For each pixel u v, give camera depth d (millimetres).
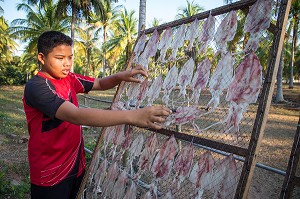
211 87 1342
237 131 1174
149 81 1869
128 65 2172
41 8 17984
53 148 1635
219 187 1208
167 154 1527
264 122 1041
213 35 1445
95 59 44906
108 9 25172
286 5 1073
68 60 1576
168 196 1477
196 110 1396
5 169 4426
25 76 37281
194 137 1376
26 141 6863
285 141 7410
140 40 2182
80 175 1921
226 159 1217
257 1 1240
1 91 26594
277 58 1055
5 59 36219
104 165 2090
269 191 4070
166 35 1846
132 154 1808
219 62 1345
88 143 6184
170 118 1524
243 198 1038
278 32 1076
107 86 2035
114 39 24500
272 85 1045
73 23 16344
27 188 3752
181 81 1571
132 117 1219
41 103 1386
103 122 1227
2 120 9727
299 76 38000
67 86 1749
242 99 1176
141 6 4465
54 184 1688
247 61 1209
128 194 1727
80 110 1268
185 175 1397
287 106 16500
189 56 1609
